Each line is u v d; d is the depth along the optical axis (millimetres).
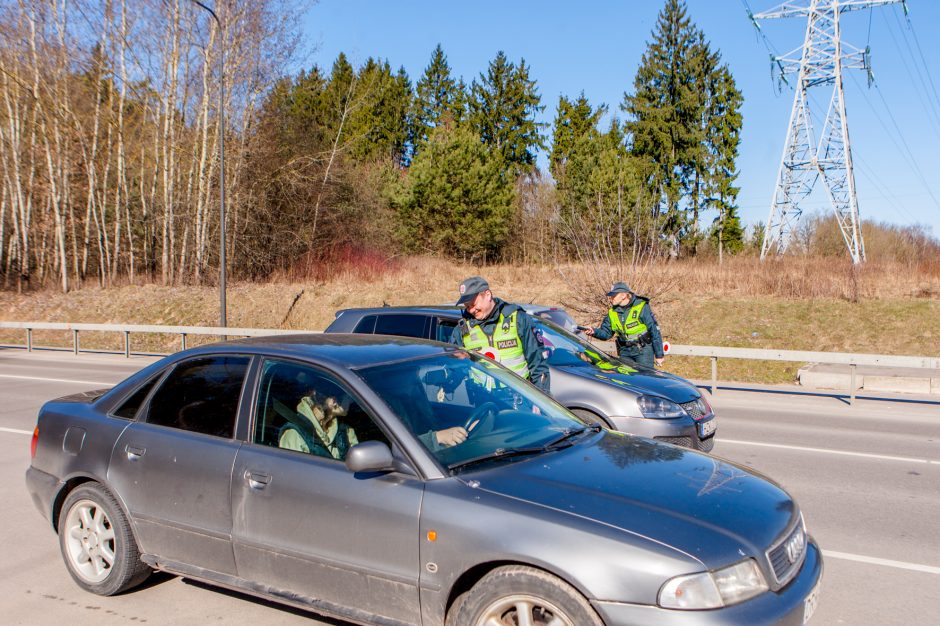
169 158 30266
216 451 3959
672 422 6449
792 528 3324
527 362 5883
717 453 8203
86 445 4473
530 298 24422
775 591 3020
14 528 5672
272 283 30250
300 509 3604
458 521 3168
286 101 33625
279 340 4422
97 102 31094
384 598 3377
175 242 32906
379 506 3375
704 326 20328
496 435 3850
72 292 29719
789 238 39000
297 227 33219
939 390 12570
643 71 54250
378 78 59281
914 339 18438
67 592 4492
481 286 5789
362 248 34812
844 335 19078
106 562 4387
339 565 3482
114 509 4297
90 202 32188
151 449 4191
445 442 3604
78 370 16078
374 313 8141
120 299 27672
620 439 4137
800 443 8734
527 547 2994
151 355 19422
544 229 43875
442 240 43938
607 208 18875
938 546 5180
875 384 13156
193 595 4434
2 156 33125
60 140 31156
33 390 12984
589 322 18078
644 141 53000
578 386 6703
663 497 3250
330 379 3846
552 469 3484
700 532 3002
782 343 19062
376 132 59062
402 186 45812
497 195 44531
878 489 6691
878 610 4129
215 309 26188
